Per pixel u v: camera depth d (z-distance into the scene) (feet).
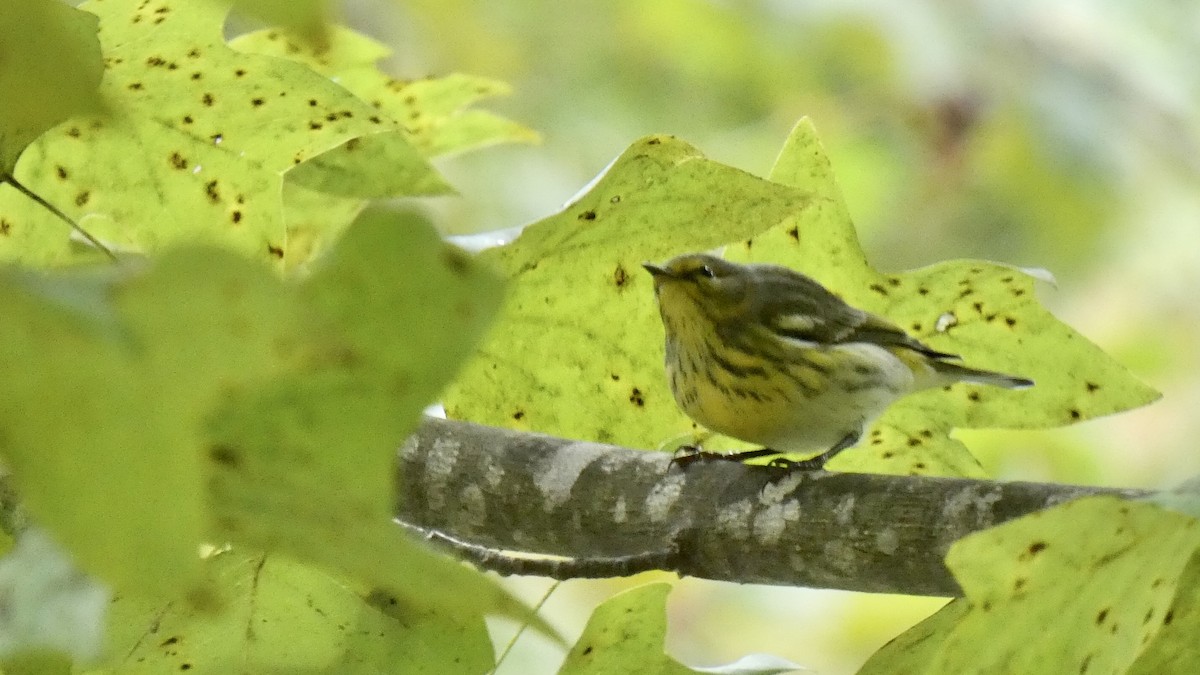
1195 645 18.93
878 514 19.08
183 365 10.94
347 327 11.60
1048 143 21.48
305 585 19.04
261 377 11.38
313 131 19.13
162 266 10.71
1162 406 20.83
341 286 11.55
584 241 19.20
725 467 19.16
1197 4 22.34
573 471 19.19
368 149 19.26
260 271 10.94
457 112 19.38
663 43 20.88
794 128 19.33
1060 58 21.80
